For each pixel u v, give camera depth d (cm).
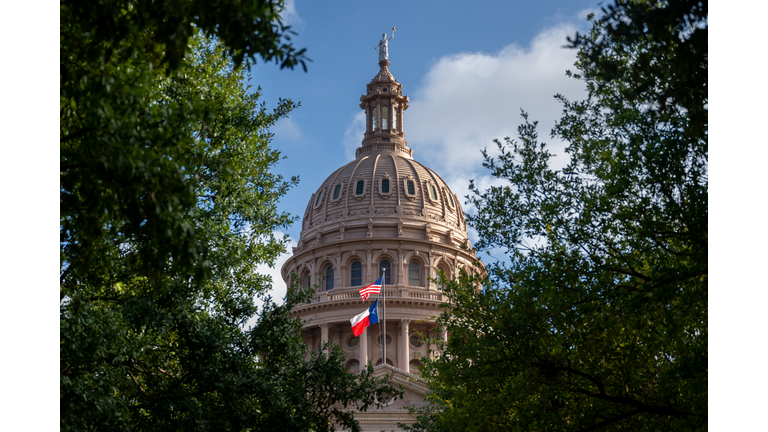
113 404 2186
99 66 1623
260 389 2786
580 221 2369
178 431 2612
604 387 2536
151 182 1605
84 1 1470
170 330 2750
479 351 2570
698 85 1717
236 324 3048
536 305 2403
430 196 10388
